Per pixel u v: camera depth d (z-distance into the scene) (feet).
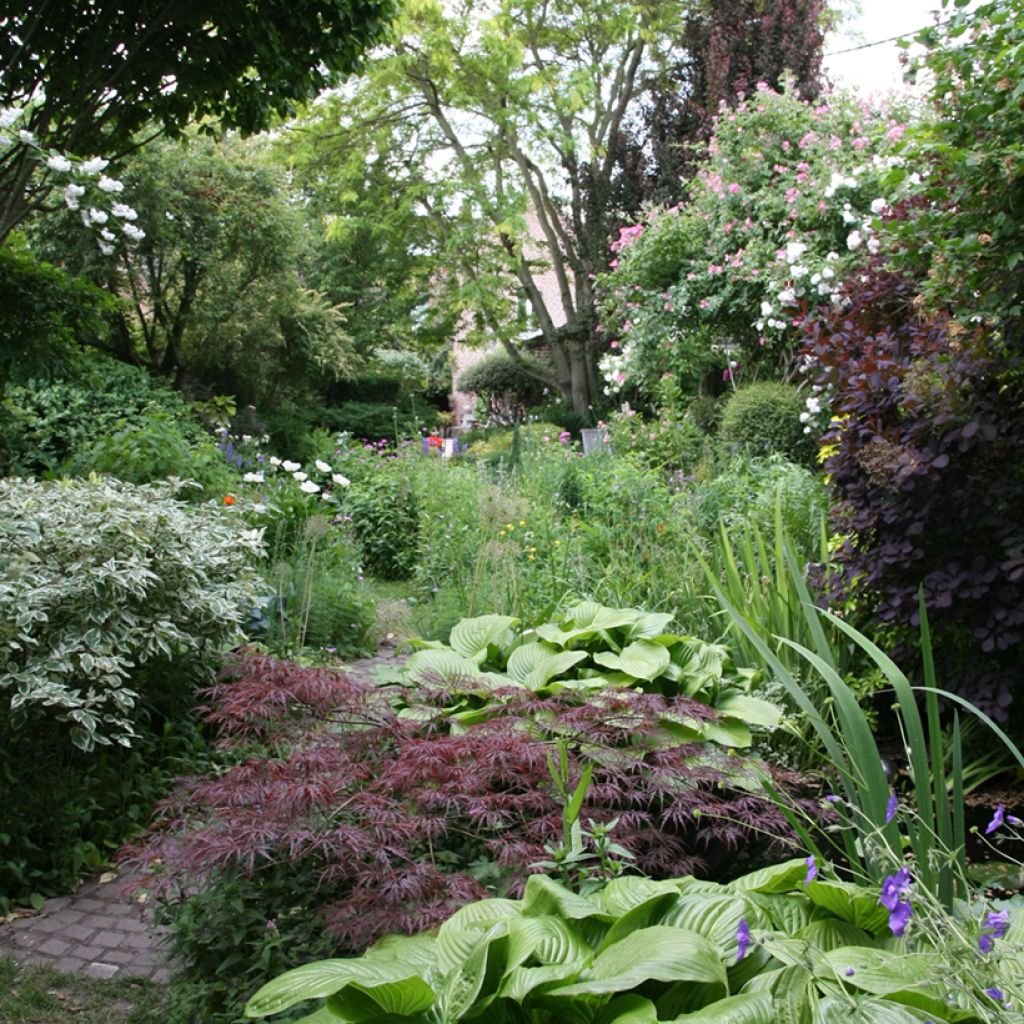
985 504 12.12
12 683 11.61
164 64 18.94
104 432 27.94
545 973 5.45
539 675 11.44
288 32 18.81
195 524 15.51
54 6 18.01
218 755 13.80
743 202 37.24
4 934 10.31
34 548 13.07
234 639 15.29
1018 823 6.66
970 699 12.24
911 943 5.91
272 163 54.39
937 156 12.24
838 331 15.75
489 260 65.00
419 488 30.76
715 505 22.68
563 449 34.42
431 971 6.06
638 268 41.93
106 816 12.63
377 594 25.20
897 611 12.60
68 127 19.30
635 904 6.34
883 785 6.55
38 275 19.77
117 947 10.10
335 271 72.43
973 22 11.75
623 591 17.22
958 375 12.16
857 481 13.73
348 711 10.09
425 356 92.22
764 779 8.81
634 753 9.60
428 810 8.63
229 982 8.27
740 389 36.27
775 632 13.43
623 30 60.49
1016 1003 4.86
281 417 55.47
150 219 43.98
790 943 5.50
